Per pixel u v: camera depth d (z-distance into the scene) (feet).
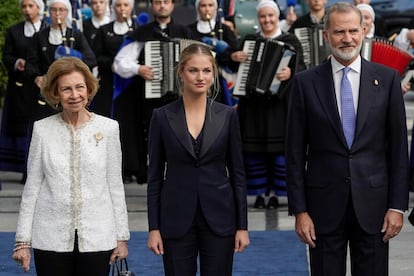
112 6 88.28
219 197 40.60
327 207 41.09
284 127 72.54
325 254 41.39
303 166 41.65
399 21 141.59
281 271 56.08
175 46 73.46
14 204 76.02
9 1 105.19
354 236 41.45
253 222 69.36
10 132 84.02
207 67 40.42
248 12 86.53
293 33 73.67
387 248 41.63
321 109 40.91
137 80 77.82
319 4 73.82
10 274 55.67
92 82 39.45
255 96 72.23
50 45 74.54
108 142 39.47
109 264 39.70
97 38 80.84
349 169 40.63
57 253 38.91
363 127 40.60
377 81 40.93
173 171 40.78
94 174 39.06
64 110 39.58
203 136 40.45
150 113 74.95
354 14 40.29
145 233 65.51
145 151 79.20
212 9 76.74
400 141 40.78
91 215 38.99
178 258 40.68
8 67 83.30
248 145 72.64
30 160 39.47
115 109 78.18
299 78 41.60
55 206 38.81
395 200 40.63
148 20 81.61
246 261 58.18
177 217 40.55
